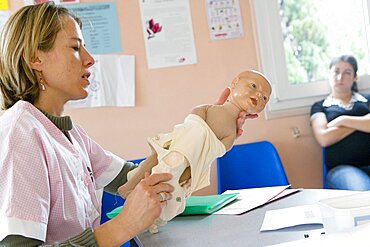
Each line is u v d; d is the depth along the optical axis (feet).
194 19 9.30
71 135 4.56
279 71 9.71
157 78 9.19
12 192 3.34
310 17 10.01
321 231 3.66
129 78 9.04
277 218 4.27
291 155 9.70
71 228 3.86
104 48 8.94
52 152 3.70
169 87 9.24
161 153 3.65
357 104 9.47
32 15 4.06
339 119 9.11
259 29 9.59
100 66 8.91
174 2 9.20
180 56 9.26
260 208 4.89
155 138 3.81
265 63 9.63
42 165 3.53
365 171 9.05
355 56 10.28
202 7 9.33
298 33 9.95
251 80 3.88
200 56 9.35
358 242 2.71
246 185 9.04
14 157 3.45
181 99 9.30
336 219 3.12
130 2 9.04
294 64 9.91
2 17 8.52
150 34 9.11
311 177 9.75
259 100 3.82
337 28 10.17
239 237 3.91
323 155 9.29
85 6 8.82
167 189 3.53
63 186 3.76
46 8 4.12
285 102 9.72
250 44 9.57
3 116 3.86
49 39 4.03
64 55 4.09
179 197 3.68
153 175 3.52
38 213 3.36
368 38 10.20
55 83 4.15
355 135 9.19
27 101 4.15
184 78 9.29
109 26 8.95
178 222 4.76
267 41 9.64
